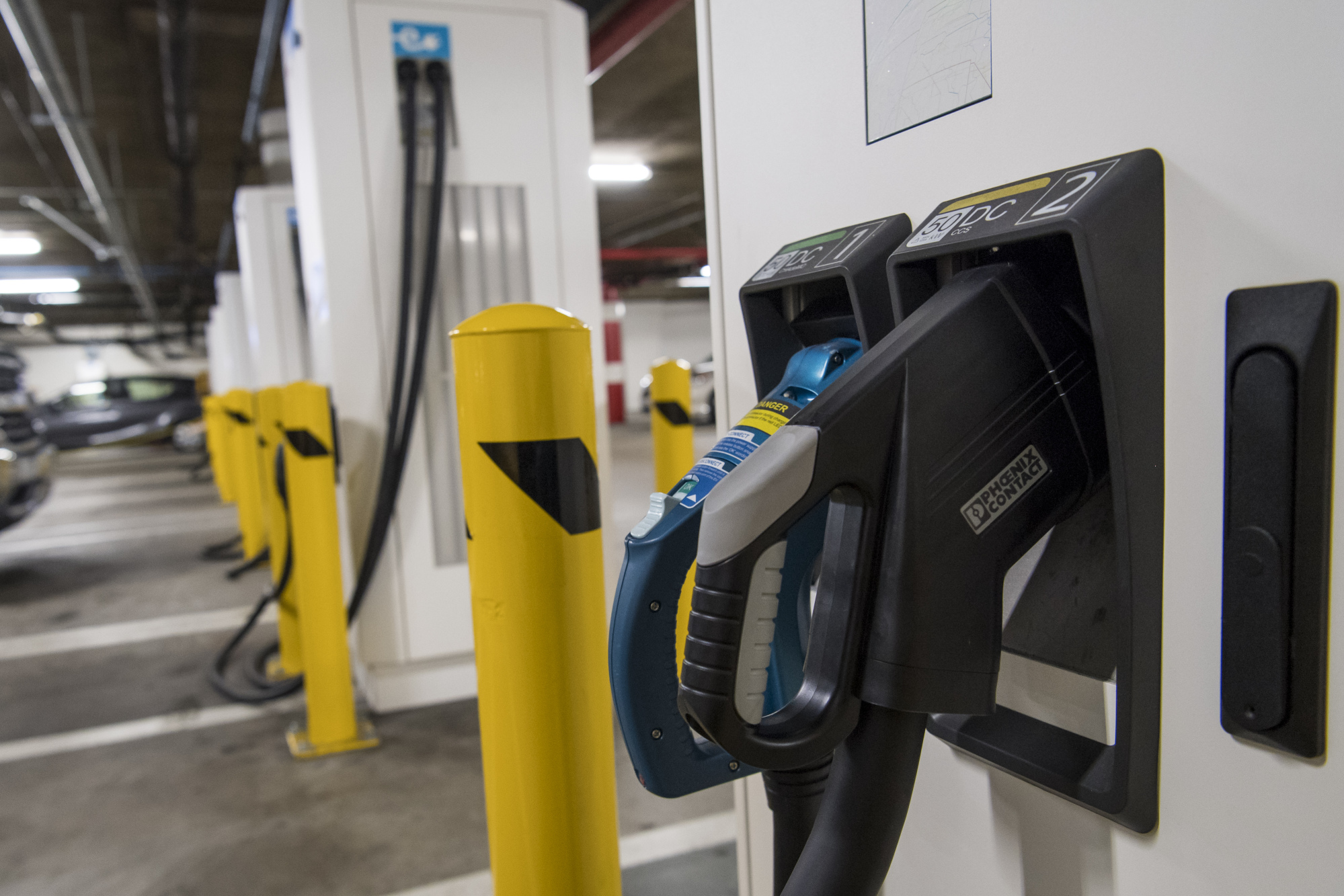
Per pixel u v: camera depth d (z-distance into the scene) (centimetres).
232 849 192
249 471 491
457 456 273
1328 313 46
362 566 267
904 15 70
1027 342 55
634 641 65
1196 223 52
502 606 93
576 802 97
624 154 1011
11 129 845
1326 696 49
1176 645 56
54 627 408
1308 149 46
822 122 80
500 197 273
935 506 52
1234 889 54
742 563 50
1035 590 68
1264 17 47
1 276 1719
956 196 67
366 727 256
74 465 1401
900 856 86
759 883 103
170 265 1800
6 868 189
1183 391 54
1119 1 54
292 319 552
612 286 1980
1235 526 51
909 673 51
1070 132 58
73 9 607
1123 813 58
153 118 841
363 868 182
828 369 70
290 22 282
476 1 264
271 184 584
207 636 378
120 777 234
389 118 259
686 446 284
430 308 254
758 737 51
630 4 550
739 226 93
